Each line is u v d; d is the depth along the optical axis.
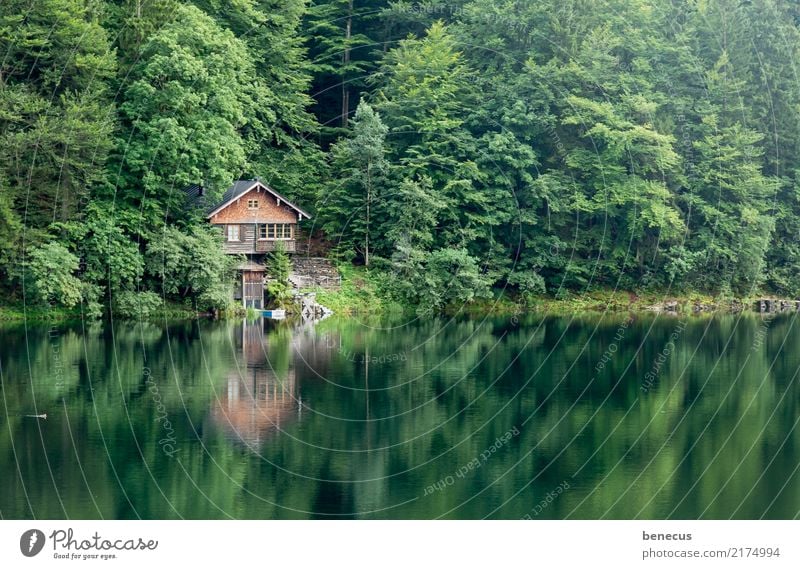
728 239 72.06
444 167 68.62
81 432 30.17
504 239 70.25
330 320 61.53
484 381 40.81
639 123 70.25
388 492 25.70
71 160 52.12
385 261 66.31
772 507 24.89
